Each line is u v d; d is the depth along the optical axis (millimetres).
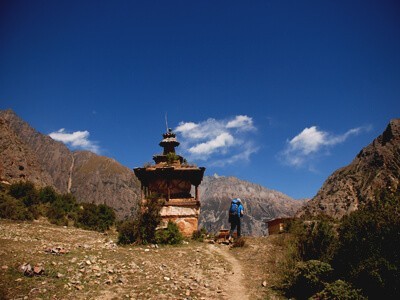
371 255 12086
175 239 21781
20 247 15992
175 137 32594
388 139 114688
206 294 12602
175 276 14375
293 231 20797
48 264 13523
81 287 11766
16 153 72125
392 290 11023
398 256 11523
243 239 22641
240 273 15961
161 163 29672
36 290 11023
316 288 12469
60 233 23906
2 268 12266
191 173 28719
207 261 17516
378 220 12742
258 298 12633
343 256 13281
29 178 69938
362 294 11094
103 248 18203
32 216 31859
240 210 25156
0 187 38938
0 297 10211
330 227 15602
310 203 112438
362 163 115188
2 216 29422
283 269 15398
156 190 28391
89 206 39812
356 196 95750
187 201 27125
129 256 16672
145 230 21125
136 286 12578
